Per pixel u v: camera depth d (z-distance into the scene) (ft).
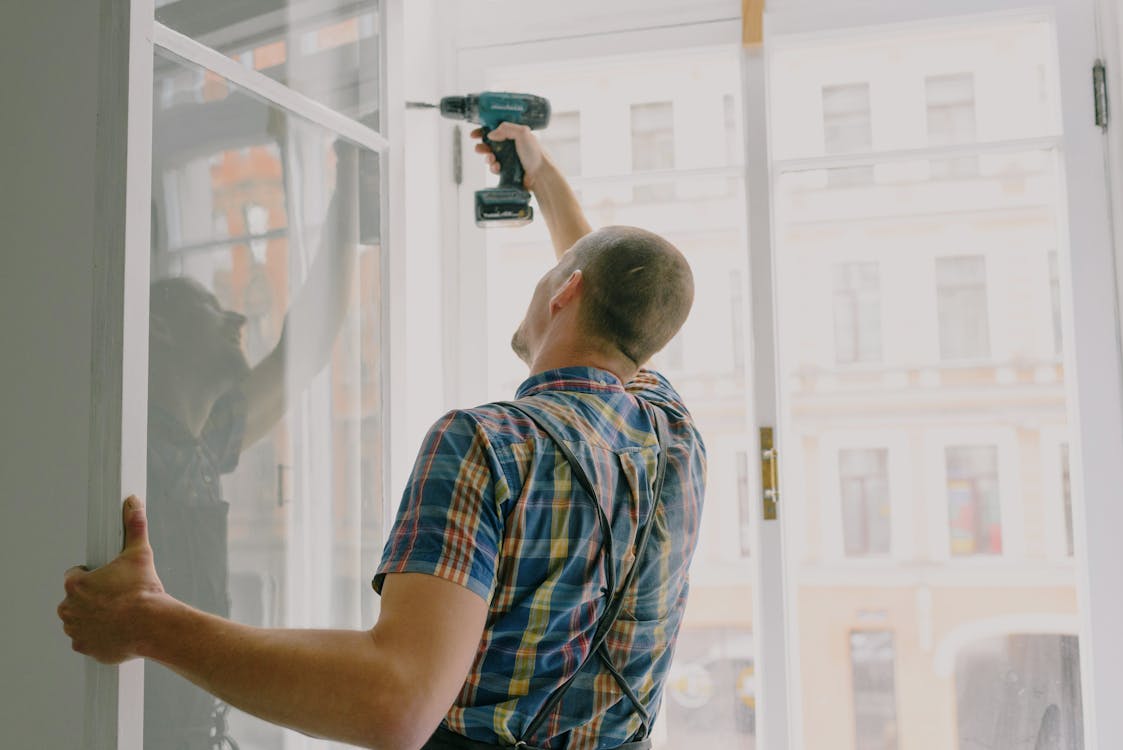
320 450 4.64
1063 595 8.32
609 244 3.66
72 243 3.21
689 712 8.04
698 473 3.78
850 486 10.05
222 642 2.61
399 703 2.50
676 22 6.69
